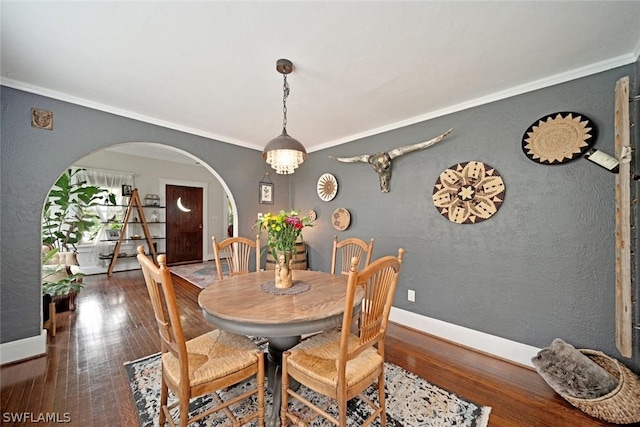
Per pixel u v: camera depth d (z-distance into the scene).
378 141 3.02
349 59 1.71
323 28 1.43
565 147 1.85
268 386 1.72
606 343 1.73
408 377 1.85
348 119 2.74
